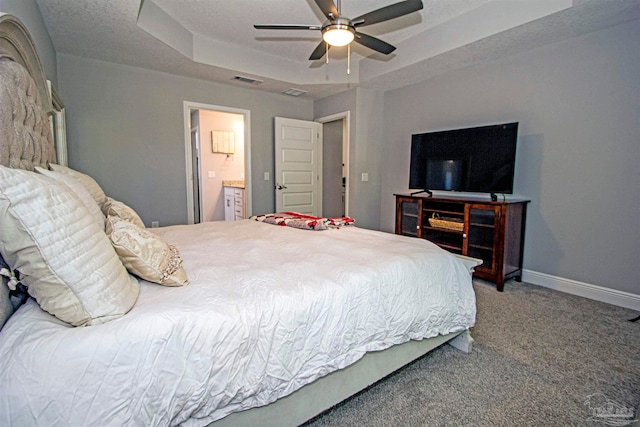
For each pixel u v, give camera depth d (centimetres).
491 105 364
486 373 181
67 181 137
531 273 339
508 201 327
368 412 151
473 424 144
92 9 250
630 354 200
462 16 318
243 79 433
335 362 136
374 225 509
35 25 235
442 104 415
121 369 90
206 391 103
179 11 312
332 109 519
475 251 342
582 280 303
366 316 146
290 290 128
